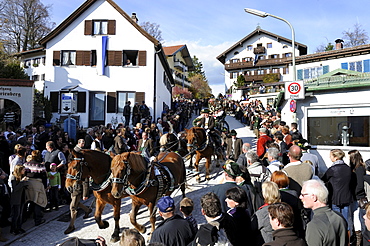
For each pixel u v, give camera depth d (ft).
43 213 25.02
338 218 10.38
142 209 25.57
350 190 17.26
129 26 68.13
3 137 28.91
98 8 68.08
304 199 11.03
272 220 9.94
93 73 67.51
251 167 16.92
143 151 22.90
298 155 16.24
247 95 131.75
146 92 67.92
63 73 67.62
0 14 119.44
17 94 53.36
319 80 32.24
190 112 106.22
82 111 66.69
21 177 21.49
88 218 23.84
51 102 67.36
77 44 67.97
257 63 171.32
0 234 19.53
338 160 17.92
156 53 69.92
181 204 12.59
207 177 33.63
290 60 126.82
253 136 67.31
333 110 31.22
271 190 11.71
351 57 89.45
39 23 132.05
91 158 18.21
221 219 10.51
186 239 11.37
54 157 25.44
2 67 73.97
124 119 66.85
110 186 18.01
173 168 21.57
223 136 45.47
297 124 32.91
